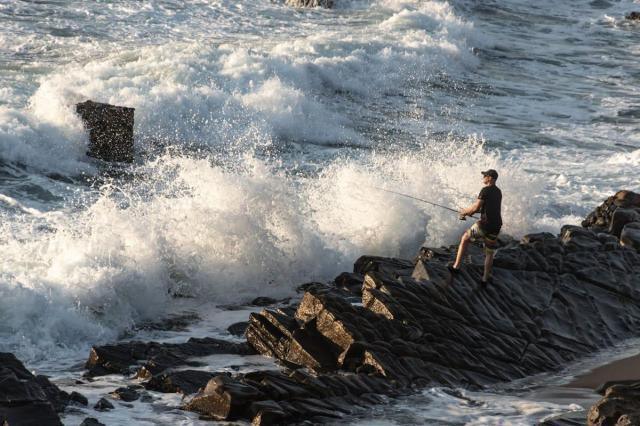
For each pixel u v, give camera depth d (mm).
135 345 38625
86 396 32312
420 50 124875
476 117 103750
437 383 36156
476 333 40719
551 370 40156
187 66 94625
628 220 61594
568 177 81938
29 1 123062
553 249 52062
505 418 31938
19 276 42875
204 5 137750
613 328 46438
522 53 142000
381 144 88875
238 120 86000
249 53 104375
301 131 88188
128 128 72500
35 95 79062
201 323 45188
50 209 59375
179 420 30109
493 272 46594
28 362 37500
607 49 149875
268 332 39156
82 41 108375
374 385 34312
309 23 138125
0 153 66625
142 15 125812
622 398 30250
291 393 32156
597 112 110438
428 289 42406
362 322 38531
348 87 107062
